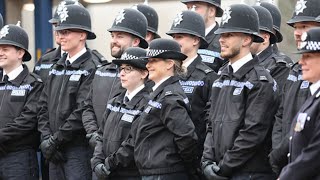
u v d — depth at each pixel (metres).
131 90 12.84
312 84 10.28
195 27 13.34
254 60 11.79
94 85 13.96
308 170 9.24
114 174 12.70
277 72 12.67
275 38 13.33
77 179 14.07
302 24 11.86
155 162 11.96
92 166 13.01
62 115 14.21
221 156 11.71
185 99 12.12
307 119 9.52
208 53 14.10
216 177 11.59
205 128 13.13
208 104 12.94
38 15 19.02
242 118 11.51
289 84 11.31
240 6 11.94
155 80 12.30
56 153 14.16
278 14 14.09
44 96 14.67
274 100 11.45
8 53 14.99
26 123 14.75
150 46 12.29
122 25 13.68
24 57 15.41
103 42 17.88
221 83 12.05
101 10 17.88
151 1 17.14
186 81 13.24
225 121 11.66
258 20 12.12
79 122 14.04
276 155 10.89
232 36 11.80
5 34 15.03
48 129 14.46
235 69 11.87
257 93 11.39
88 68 14.32
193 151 11.98
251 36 11.87
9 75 15.14
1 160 14.84
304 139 9.55
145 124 12.10
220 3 14.58
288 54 15.91
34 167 15.08
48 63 15.61
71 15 14.40
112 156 12.57
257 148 11.36
